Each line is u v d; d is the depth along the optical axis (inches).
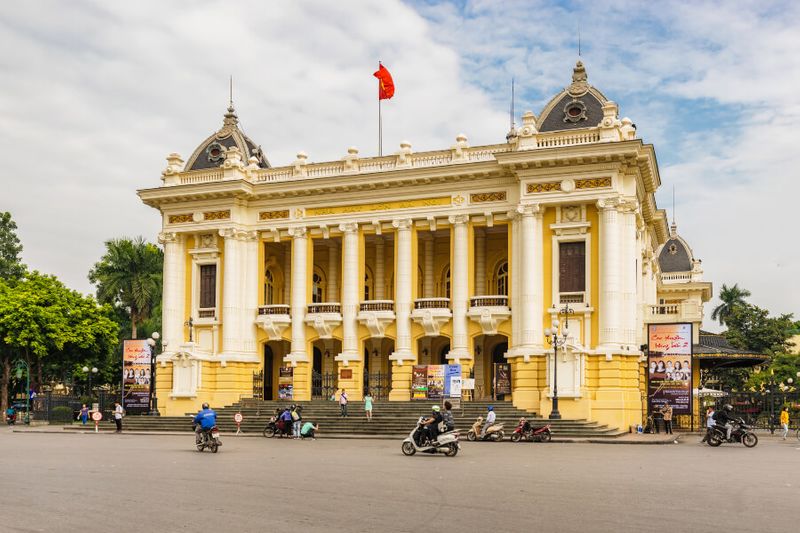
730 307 4662.9
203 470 1029.2
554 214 2049.7
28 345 2815.0
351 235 2266.2
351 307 2255.2
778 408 2372.0
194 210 2386.8
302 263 2314.2
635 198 2007.9
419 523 639.8
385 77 2426.2
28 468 1057.5
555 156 1993.1
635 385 1973.4
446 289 2431.1
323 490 829.2
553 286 2027.6
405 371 2178.9
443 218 2192.4
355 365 2236.7
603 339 1962.4
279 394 2265.0
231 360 2298.2
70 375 3378.4
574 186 2007.9
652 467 1087.0
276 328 2321.6
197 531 606.9
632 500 762.2
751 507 724.0
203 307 2384.4
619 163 1974.7
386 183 2214.6
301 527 621.9
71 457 1240.8
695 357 2281.0
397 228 2224.4
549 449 1441.9
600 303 1979.6
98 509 705.6
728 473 1010.7
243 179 2308.1
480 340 2315.5
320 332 2277.3
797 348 4473.4
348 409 2092.8
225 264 2333.9
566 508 713.6
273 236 2352.4
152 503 738.8
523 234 2048.5
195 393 2271.2
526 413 1958.7
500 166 2090.3
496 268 2384.4
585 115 2091.5
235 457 1242.0
